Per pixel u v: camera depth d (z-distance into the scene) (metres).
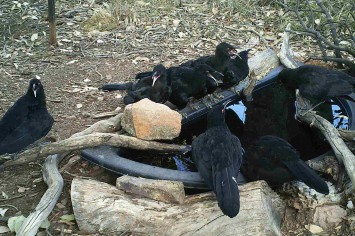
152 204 1.51
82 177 1.66
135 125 1.75
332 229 1.53
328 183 1.63
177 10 3.15
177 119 1.79
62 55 2.69
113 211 1.50
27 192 1.70
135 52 2.72
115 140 1.72
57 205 1.64
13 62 2.61
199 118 2.02
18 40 2.82
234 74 2.12
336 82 1.97
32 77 2.48
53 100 2.27
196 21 3.03
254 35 2.88
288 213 1.58
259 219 1.45
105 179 1.74
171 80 2.04
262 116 2.05
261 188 1.49
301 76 2.04
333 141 1.68
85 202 1.50
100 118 2.14
